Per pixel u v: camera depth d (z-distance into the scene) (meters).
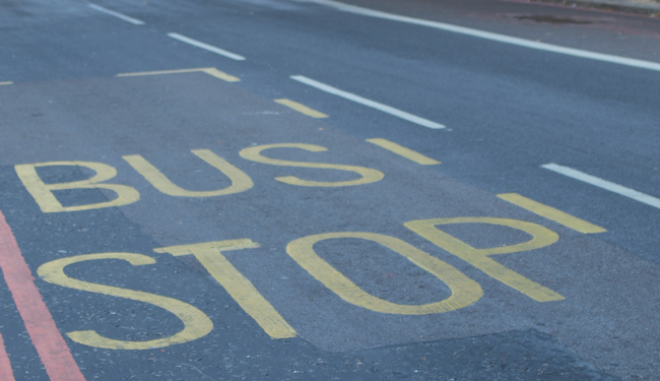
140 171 7.95
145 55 15.16
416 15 20.44
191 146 8.85
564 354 4.49
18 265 5.72
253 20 20.03
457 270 5.59
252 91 11.80
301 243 6.08
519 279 5.43
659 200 7.02
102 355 4.51
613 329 4.75
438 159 8.30
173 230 6.38
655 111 10.31
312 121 9.97
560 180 7.59
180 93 11.72
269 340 4.67
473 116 10.15
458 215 6.67
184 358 4.48
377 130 9.50
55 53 15.58
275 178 7.68
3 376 4.30
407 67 13.57
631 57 14.12
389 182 7.55
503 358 4.45
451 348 4.56
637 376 4.27
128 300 5.17
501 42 16.00
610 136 9.15
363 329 4.79
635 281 5.39
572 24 18.38
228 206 6.92
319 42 16.34
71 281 5.45
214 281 5.45
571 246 5.98
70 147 8.85
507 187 7.39
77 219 6.63
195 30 18.44
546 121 9.86
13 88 12.31
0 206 6.96
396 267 5.64
